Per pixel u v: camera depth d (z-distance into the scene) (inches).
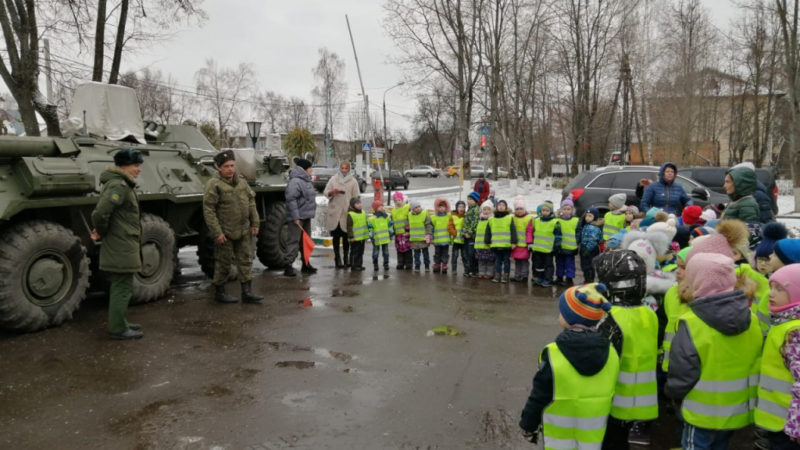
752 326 112.7
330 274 350.3
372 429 140.9
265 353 196.9
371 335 218.2
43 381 170.1
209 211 256.2
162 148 295.6
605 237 330.3
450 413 150.4
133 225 209.3
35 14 463.5
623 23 933.8
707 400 109.8
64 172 220.2
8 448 131.3
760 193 230.8
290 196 337.1
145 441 134.7
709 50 1162.6
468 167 774.5
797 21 607.5
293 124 2464.3
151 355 193.3
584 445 101.9
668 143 1133.7
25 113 455.2
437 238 357.7
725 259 111.3
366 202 876.0
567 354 101.9
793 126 629.6
